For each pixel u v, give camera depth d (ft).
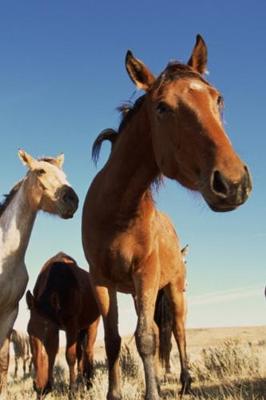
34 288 29.48
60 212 22.91
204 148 12.55
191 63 15.64
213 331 132.87
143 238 16.80
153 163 16.42
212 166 12.05
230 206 11.82
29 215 23.17
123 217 16.71
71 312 28.37
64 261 29.55
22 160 23.29
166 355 27.22
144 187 16.63
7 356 21.99
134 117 16.75
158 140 14.48
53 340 25.30
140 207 16.63
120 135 17.47
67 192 22.95
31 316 25.79
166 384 30.68
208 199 12.13
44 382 24.56
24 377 54.19
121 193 16.67
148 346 15.46
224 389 25.14
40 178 23.09
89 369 29.68
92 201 17.81
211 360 32.89
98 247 17.43
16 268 22.74
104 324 17.83
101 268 17.70
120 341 17.71
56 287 27.40
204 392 24.97
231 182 11.58
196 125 12.98
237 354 32.42
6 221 23.08
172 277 24.16
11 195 23.75
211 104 13.51
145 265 16.87
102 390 25.53
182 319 25.36
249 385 25.22
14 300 22.62
